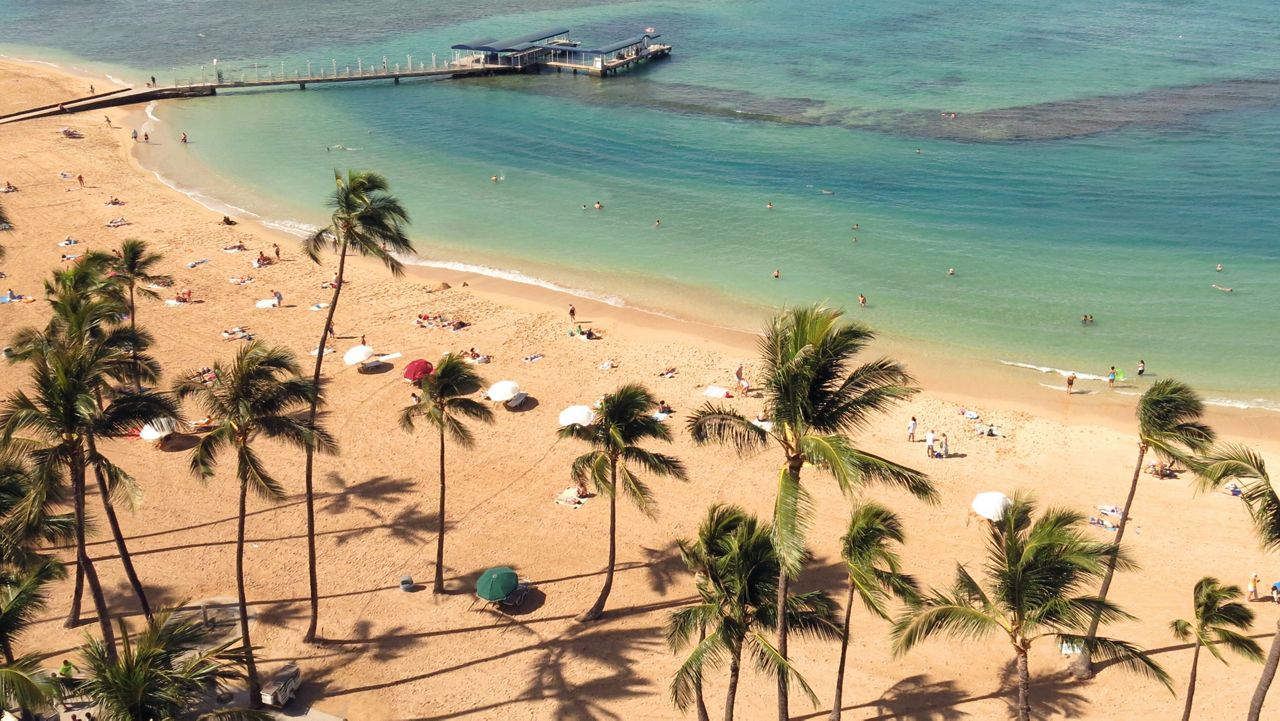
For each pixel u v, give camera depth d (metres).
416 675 35.62
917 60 152.75
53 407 29.64
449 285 74.81
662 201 95.56
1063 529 26.36
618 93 138.50
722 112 127.62
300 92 140.50
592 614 38.47
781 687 27.94
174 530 43.97
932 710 33.84
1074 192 95.69
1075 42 162.12
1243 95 128.50
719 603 27.39
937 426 54.16
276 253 78.50
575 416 51.97
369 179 40.91
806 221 89.62
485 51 148.62
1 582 28.44
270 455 50.41
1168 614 38.66
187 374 57.62
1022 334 67.00
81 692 23.30
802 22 183.62
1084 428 54.00
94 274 48.38
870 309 71.12
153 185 97.94
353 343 63.53
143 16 193.75
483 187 100.12
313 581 36.56
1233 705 33.84
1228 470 27.80
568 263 80.00
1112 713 33.66
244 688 34.25
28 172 99.44
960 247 82.81
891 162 106.06
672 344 64.62
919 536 43.53
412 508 45.94
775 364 26.22
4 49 161.38
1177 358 63.25
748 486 47.72
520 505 46.16
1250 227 85.75
